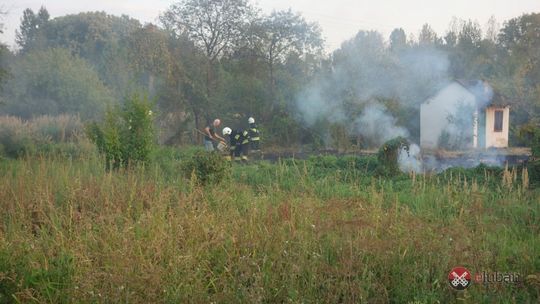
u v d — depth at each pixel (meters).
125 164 12.13
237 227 6.15
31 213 7.40
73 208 7.48
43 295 4.95
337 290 4.93
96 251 5.71
